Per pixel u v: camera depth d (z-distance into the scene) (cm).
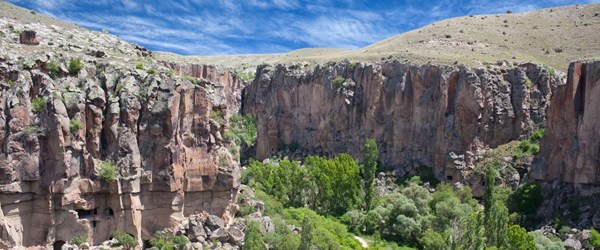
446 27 19588
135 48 8912
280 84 18100
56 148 6247
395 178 13775
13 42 6988
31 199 6312
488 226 8256
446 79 13562
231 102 19500
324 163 11619
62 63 6725
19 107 6153
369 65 15488
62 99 6394
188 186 7206
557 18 18925
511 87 13438
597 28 16975
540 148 11375
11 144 6078
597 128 10156
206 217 7269
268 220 7938
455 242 7556
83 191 6494
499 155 12656
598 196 9844
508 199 11306
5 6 9025
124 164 6656
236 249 7006
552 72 13675
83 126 6450
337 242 8062
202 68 17312
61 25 9019
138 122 6894
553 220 9988
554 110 11031
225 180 7469
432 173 13575
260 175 11669
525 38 17438
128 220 6738
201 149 7338
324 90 16475
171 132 6906
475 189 12331
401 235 9844
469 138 13112
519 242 7619
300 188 11375
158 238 6806
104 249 6425
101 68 7019
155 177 6912
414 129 14300
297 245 7162
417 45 17925
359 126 15512
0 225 5953
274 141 17788
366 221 10300
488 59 14788
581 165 10262
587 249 8662
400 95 14500
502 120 13162
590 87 10306
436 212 10081
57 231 6397
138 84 6975
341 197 11244
